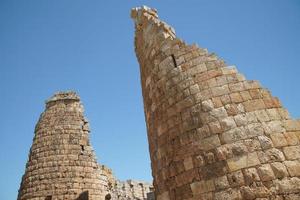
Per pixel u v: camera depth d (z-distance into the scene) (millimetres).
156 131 9984
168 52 10328
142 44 12219
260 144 7500
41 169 16953
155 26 11375
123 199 20703
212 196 7496
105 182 18250
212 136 8078
